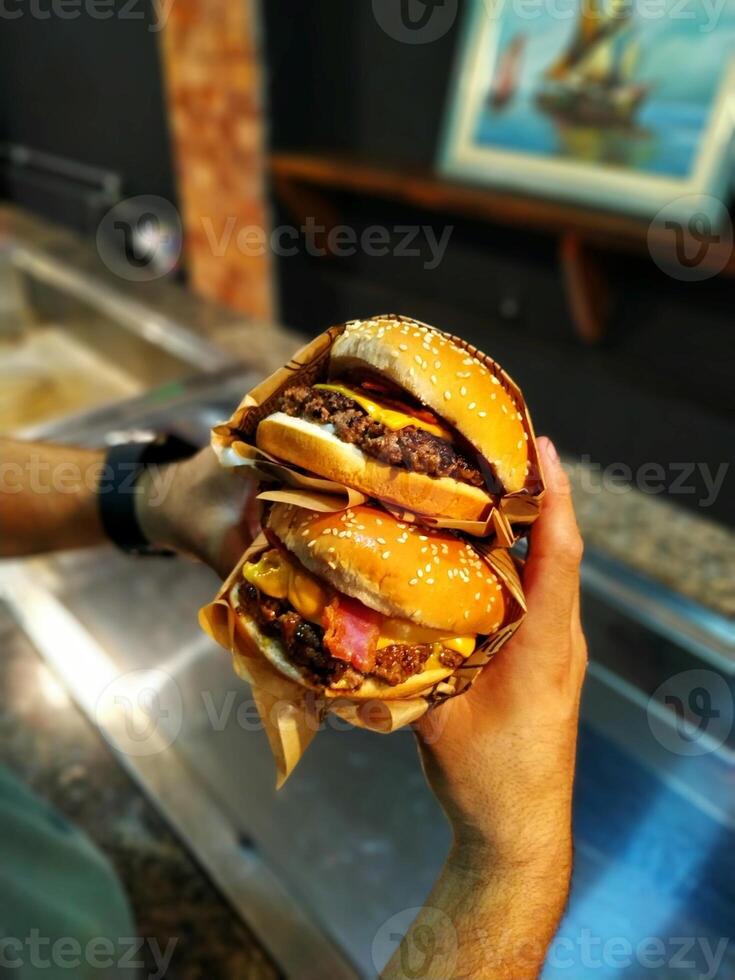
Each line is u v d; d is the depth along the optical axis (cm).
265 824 40
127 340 89
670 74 74
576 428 101
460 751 28
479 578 28
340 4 104
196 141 122
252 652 31
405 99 103
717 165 73
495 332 105
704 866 38
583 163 84
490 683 29
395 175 99
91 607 53
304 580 29
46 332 105
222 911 35
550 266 95
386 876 38
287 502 28
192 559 40
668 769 39
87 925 28
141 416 67
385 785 42
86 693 45
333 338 30
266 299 128
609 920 36
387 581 27
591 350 95
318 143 118
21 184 166
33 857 28
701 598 45
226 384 72
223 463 31
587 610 46
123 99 134
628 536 51
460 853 28
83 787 40
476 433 27
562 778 28
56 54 147
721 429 85
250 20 103
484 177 94
